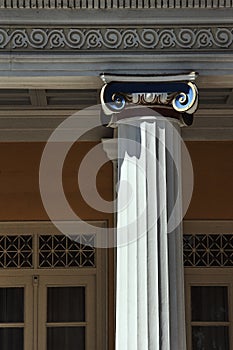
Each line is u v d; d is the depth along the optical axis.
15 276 17.00
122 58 11.77
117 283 11.55
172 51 11.81
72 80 11.86
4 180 16.95
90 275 16.95
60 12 11.82
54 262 17.02
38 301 17.00
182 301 11.54
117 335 11.44
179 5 11.80
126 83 11.67
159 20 11.80
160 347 11.25
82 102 16.00
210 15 11.84
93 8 11.80
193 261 17.03
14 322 16.98
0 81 11.84
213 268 17.02
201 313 17.06
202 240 17.05
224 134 16.98
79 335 16.97
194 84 11.63
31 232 17.02
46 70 11.79
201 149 17.02
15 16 11.80
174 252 11.52
